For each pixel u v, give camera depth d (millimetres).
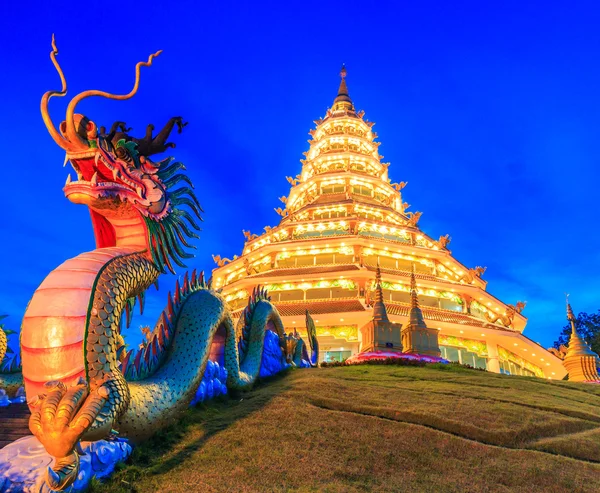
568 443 12789
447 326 44719
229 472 10508
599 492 10172
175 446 11953
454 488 10109
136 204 12023
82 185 11531
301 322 43375
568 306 37031
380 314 30125
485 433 13156
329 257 51656
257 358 20891
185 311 14625
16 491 8641
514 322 54750
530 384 20812
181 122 13180
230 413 14883
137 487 9703
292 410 14711
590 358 33906
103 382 9609
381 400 15828
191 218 13609
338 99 88688
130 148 12055
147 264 11992
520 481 10492
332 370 23359
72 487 8961
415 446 12234
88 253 10984
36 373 9375
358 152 69938
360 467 10977
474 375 23156
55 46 11523
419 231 55281
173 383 12711
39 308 9672
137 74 12086
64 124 11438
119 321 10625
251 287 49531
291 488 9875
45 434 8203
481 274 56469
